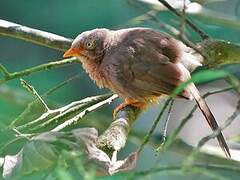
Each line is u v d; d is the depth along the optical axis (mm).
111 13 15680
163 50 10828
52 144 5594
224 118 18203
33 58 16750
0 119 6305
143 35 11117
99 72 11500
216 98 18219
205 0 12945
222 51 10461
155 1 13016
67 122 8547
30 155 5527
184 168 4969
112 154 7543
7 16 15836
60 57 16984
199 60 10539
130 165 6008
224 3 16188
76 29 15719
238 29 12992
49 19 15766
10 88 12484
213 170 5523
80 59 11477
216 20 12852
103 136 7777
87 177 4793
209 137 5512
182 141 12812
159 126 18188
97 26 15664
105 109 16625
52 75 14125
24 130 8438
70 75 15750
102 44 11289
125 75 10828
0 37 16594
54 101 13242
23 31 10883
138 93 10750
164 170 5020
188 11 12961
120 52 10984
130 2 12914
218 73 5207
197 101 9977
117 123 8148
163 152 5770
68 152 5254
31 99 12125
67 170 5105
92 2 15625
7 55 16609
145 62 10727
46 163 5496
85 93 16062
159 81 10578
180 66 10586
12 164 5539
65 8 15711
